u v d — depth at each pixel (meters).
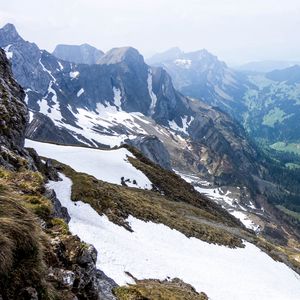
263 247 83.94
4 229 13.81
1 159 33.59
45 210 22.62
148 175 116.19
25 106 56.34
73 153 113.94
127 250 41.91
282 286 62.62
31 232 14.77
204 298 40.69
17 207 15.20
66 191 53.16
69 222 41.47
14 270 13.55
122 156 124.69
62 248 19.69
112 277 32.28
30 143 112.44
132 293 29.06
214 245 66.50
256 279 58.72
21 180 26.28
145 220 59.44
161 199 95.75
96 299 19.64
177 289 38.22
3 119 47.97
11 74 62.91
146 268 40.28
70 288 17.33
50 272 17.19
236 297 47.25
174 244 57.41
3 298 12.66
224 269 57.22
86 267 19.75
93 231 42.28
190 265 50.50
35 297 13.60
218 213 122.94
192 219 83.12
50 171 56.00
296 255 107.94
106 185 64.56
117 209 55.38
